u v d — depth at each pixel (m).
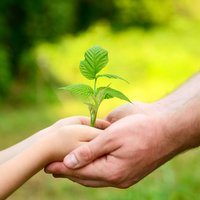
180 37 12.99
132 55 12.00
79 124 2.52
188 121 2.49
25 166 2.29
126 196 4.56
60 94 11.38
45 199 5.37
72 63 11.91
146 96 11.24
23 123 9.14
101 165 2.42
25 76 12.14
